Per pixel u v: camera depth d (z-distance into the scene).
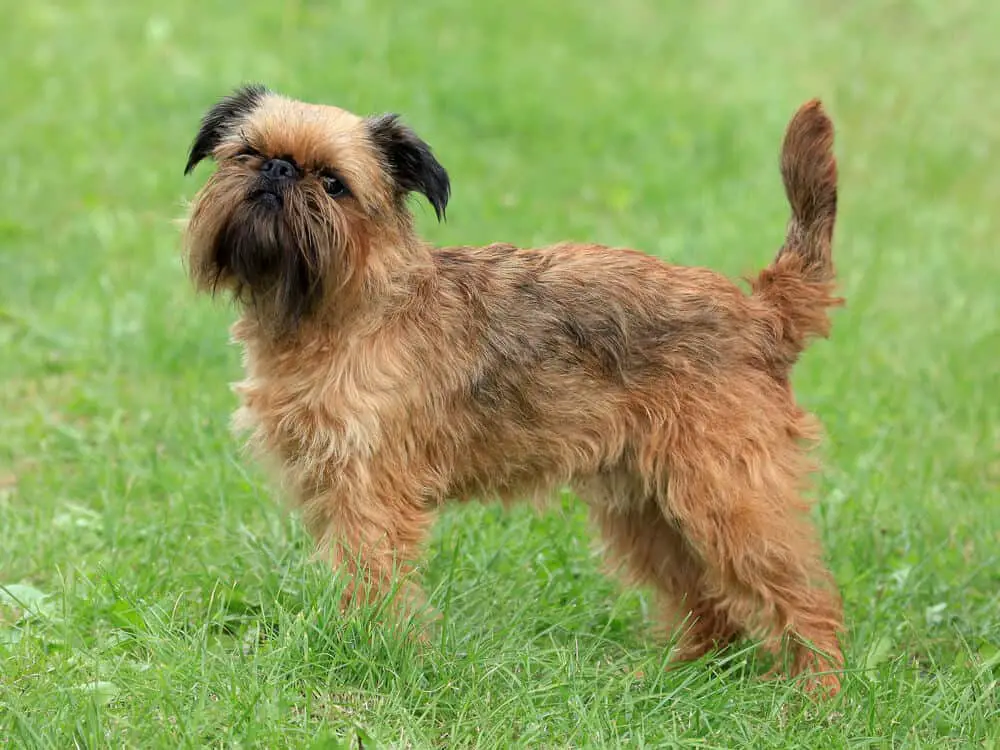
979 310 12.53
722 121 17.50
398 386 6.38
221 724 5.53
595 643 6.78
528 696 5.82
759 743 5.80
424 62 18.27
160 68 17.62
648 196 15.10
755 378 6.68
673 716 5.89
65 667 5.91
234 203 6.40
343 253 6.33
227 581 7.05
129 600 6.65
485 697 5.96
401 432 6.41
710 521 6.61
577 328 6.64
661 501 6.80
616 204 14.62
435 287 6.60
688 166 16.22
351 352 6.36
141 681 5.75
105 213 13.42
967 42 21.36
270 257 6.35
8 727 5.36
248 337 6.69
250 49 18.41
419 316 6.50
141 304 11.40
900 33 21.77
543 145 16.38
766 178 15.91
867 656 6.62
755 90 18.83
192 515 7.91
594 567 7.79
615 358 6.63
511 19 20.86
